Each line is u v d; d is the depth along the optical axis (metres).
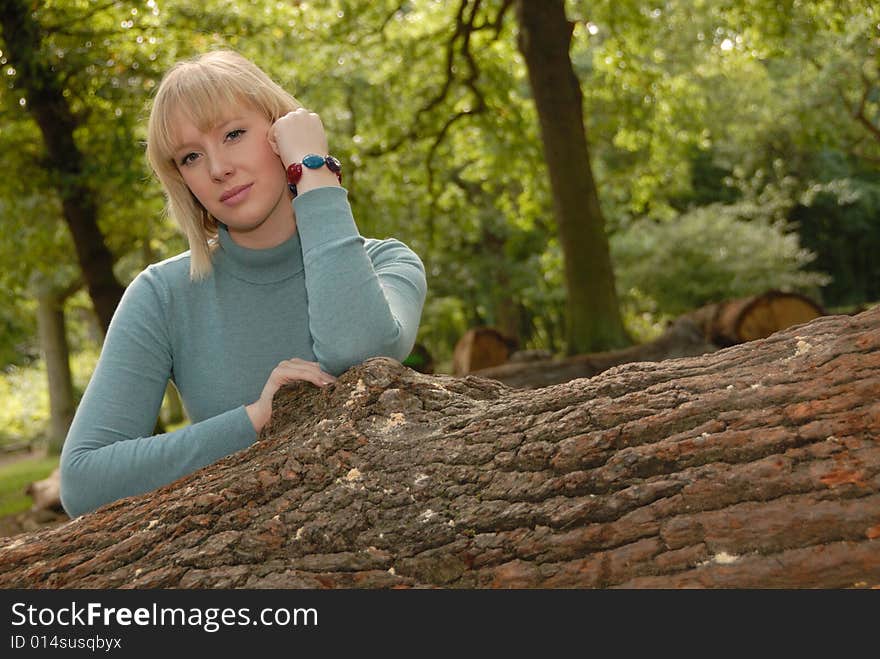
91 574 1.38
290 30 11.66
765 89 17.58
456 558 1.28
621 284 23.70
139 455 1.60
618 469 1.28
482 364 11.51
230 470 1.46
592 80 14.49
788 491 1.21
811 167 24.48
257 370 1.78
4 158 10.45
